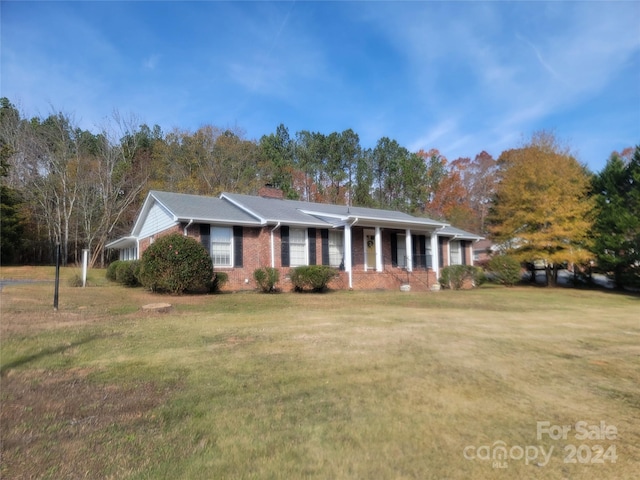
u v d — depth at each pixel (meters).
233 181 37.25
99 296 12.13
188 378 4.59
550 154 24.03
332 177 45.38
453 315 9.73
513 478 2.58
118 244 23.77
